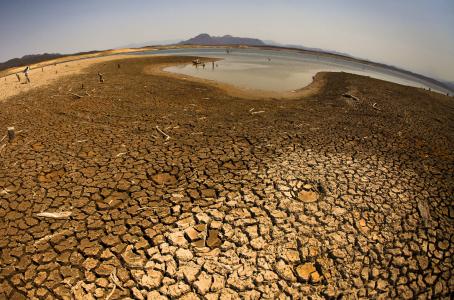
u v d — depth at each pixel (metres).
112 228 5.91
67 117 12.55
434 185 7.67
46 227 5.91
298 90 21.67
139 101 15.49
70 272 4.97
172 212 6.36
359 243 5.64
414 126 12.89
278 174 7.77
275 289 4.79
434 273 5.20
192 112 13.72
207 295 4.66
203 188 7.21
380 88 22.36
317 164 8.33
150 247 5.48
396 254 5.48
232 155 8.89
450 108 18.78
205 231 5.84
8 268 5.03
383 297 4.76
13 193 6.99
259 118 12.97
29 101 15.50
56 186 7.27
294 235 5.76
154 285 4.78
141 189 7.18
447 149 10.45
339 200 6.75
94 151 9.18
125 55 53.66
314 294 4.75
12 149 9.34
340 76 28.94
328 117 13.46
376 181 7.60
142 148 9.40
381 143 10.29
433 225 6.21
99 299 4.55
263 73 31.56
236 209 6.43
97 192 7.04
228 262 5.19
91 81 21.14
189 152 9.12
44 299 4.54
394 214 6.42
